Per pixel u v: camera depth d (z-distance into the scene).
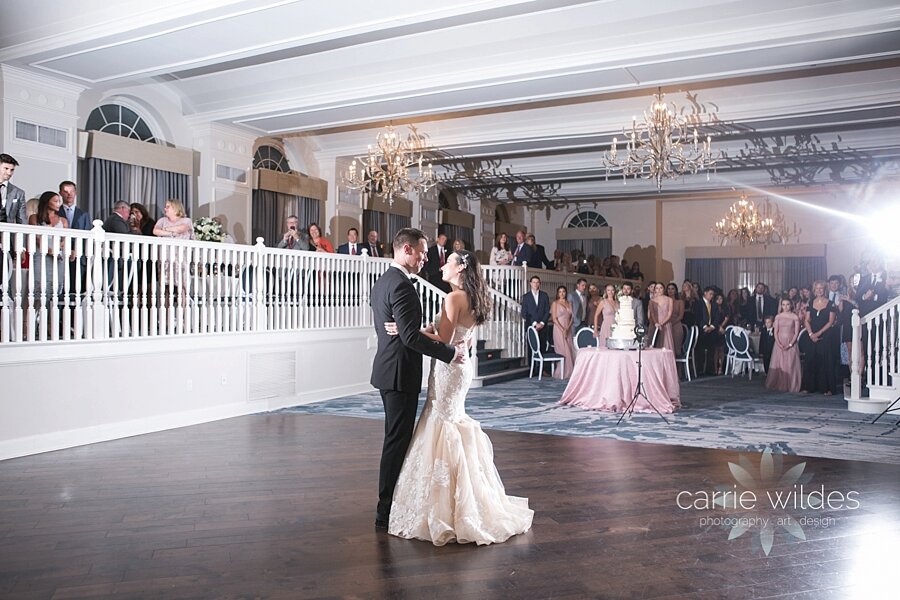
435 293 11.23
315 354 9.70
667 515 4.53
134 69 8.40
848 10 6.69
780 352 11.02
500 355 13.09
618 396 8.73
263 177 11.77
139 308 7.96
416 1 6.60
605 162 10.84
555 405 9.30
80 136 9.20
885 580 3.49
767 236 15.84
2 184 6.90
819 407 9.20
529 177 15.17
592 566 3.67
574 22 7.46
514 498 4.57
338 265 10.18
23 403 6.29
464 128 11.71
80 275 6.74
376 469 5.74
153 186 10.08
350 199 13.66
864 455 6.30
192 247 7.93
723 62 7.80
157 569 3.61
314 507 4.70
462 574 3.56
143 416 7.36
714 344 13.59
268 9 6.68
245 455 6.27
